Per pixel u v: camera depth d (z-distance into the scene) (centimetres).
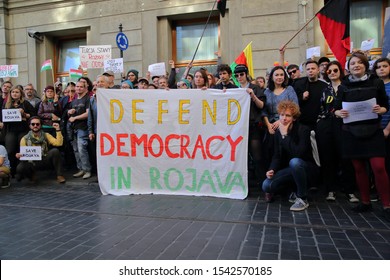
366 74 421
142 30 1025
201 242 348
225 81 550
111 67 834
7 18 1177
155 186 551
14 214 460
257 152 530
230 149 518
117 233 379
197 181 534
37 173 742
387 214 406
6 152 639
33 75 1163
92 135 641
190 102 533
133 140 554
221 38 965
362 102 405
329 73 483
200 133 531
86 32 1127
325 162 490
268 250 325
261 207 469
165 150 545
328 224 396
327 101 484
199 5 969
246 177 513
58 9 1120
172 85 743
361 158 420
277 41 902
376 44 890
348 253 316
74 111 662
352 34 909
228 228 388
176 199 519
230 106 517
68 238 367
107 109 559
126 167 558
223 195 522
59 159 650
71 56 1195
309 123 516
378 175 412
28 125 697
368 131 408
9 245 350
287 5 890
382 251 320
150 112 548
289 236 361
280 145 468
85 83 667
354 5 903
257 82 707
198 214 442
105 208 479
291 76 600
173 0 991
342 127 432
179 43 1049
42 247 343
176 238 360
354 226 388
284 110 452
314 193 536
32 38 1157
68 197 547
